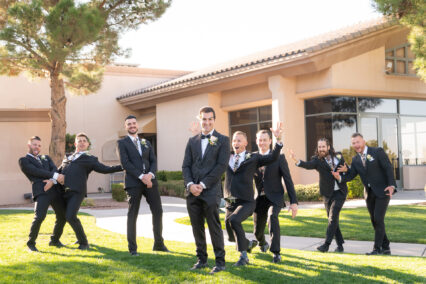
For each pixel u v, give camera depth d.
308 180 14.16
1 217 10.88
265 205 5.93
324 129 14.06
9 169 17.80
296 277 4.77
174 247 6.73
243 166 5.42
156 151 20.89
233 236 5.98
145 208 12.91
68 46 12.78
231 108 16.70
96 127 21.23
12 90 19.58
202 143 5.35
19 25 12.11
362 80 14.15
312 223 9.12
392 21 12.05
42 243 7.12
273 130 5.46
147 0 14.29
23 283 4.73
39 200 6.61
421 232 7.73
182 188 15.68
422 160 16.33
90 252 6.29
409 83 15.41
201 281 4.70
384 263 5.36
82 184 6.67
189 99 17.94
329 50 12.93
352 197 13.35
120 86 21.94
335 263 5.40
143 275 4.98
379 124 15.13
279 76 14.06
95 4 14.16
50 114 14.37
